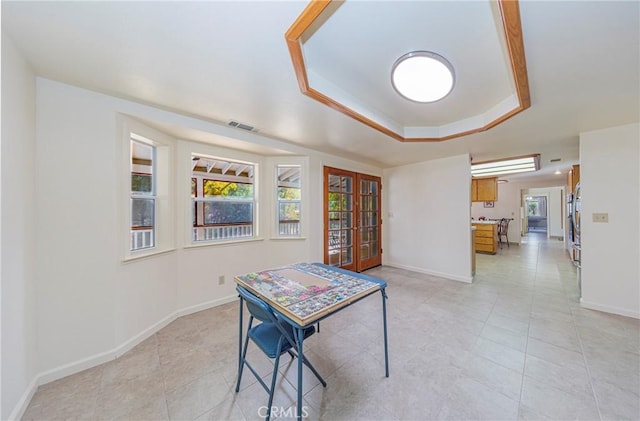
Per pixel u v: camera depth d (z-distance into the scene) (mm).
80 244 1785
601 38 1299
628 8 1109
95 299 1846
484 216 8414
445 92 1981
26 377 1479
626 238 2607
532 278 4129
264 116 2336
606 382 1641
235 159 3170
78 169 1780
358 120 2338
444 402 1496
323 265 2281
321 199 3809
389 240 5094
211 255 2941
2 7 1094
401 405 1476
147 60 1501
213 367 1843
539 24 1214
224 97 1976
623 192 2609
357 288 1633
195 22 1195
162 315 2453
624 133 2578
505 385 1632
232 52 1430
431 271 4387
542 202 13703
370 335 2307
